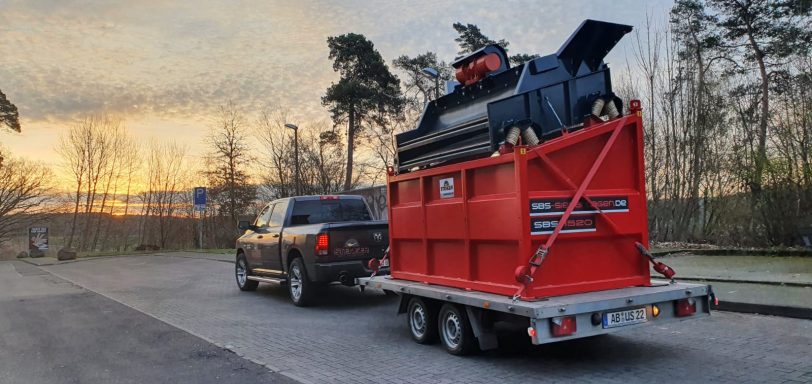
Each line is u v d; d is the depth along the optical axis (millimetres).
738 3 23172
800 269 11289
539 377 5332
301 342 7305
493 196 5684
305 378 5602
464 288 6117
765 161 15453
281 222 11281
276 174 37188
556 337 4914
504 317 5594
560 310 4902
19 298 13125
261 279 11867
